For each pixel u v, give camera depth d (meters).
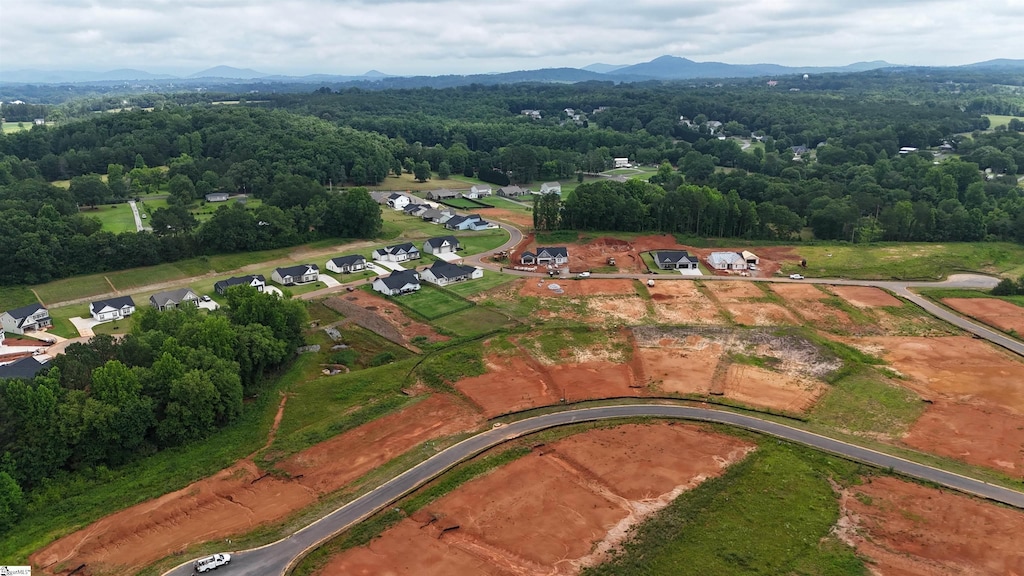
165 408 62.69
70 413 56.47
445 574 45.53
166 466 59.19
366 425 66.94
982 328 93.81
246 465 59.91
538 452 61.75
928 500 54.16
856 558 47.16
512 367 80.81
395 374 78.31
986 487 55.94
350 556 47.59
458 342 88.38
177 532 50.44
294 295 109.69
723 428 66.25
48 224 114.62
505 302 105.56
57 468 56.31
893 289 111.81
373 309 102.19
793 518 51.66
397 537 49.66
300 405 71.06
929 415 68.50
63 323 96.50
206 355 67.56
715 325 95.00
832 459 60.16
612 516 51.84
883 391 73.62
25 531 50.22
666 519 51.19
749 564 46.41
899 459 60.34
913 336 91.25
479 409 70.50
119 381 59.72
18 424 55.41
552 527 50.56
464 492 55.38
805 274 120.81
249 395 73.44
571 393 74.19
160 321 78.50
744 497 54.31
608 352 85.31
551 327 93.12
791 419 68.38
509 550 47.94
